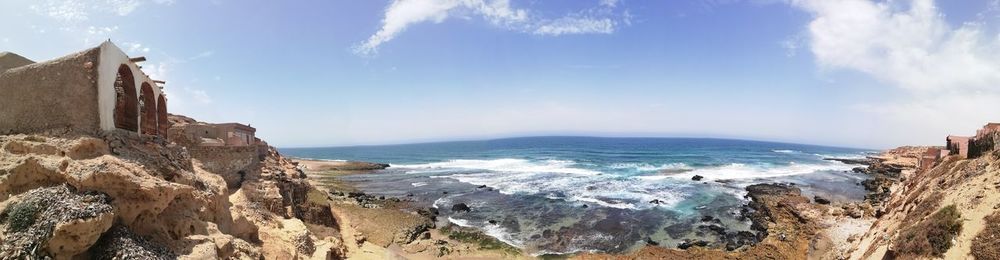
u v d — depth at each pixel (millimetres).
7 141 12016
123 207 11227
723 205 37562
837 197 42125
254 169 28406
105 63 13672
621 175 61125
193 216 13547
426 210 35250
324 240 21656
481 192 45781
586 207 36688
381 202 39906
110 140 13336
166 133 21297
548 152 130625
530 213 34906
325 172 70062
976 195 16875
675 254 23969
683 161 88875
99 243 10500
